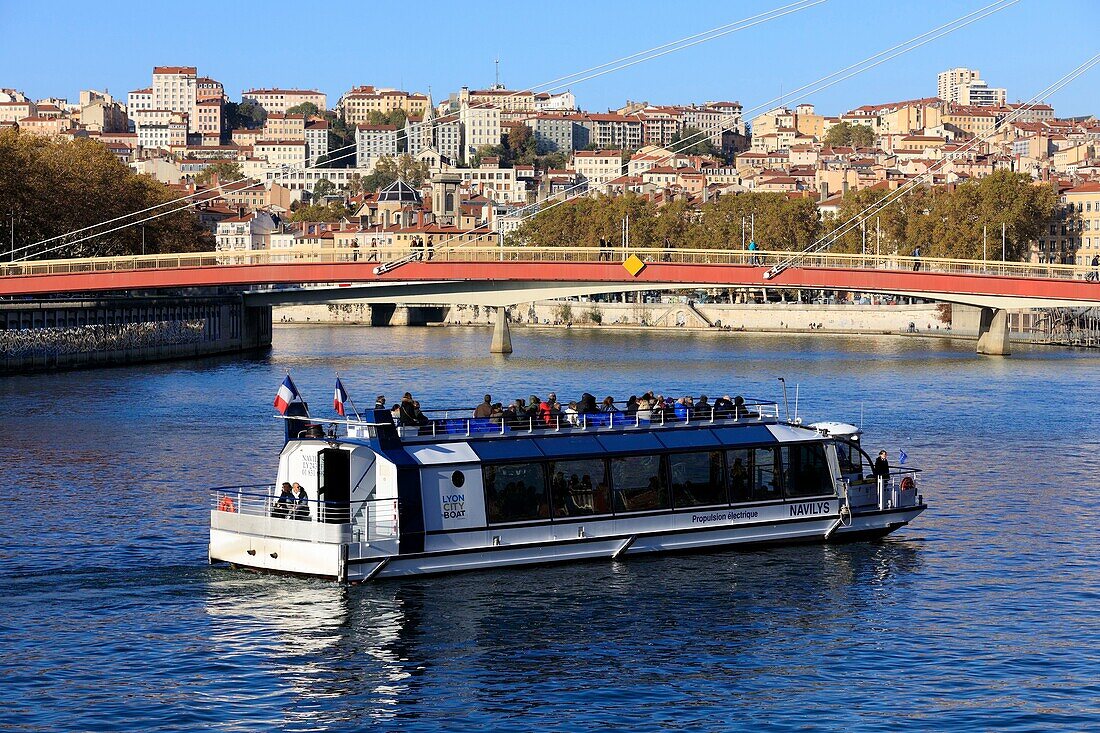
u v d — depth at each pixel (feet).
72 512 259.60
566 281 644.27
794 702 163.32
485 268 638.12
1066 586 209.67
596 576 208.33
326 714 159.74
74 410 434.71
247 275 636.48
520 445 211.20
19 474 304.09
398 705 162.30
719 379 555.69
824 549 226.79
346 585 199.00
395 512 201.16
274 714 159.63
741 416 229.45
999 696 164.86
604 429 217.97
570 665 174.60
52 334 605.73
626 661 176.04
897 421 410.31
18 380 551.18
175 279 635.25
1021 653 179.22
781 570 214.28
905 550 229.45
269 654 177.17
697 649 180.24
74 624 187.83
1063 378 570.46
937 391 507.30
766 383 538.06
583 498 213.05
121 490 284.00
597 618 190.70
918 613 195.11
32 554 225.15
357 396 481.46
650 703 163.32
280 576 204.44
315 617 189.47
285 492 205.67
